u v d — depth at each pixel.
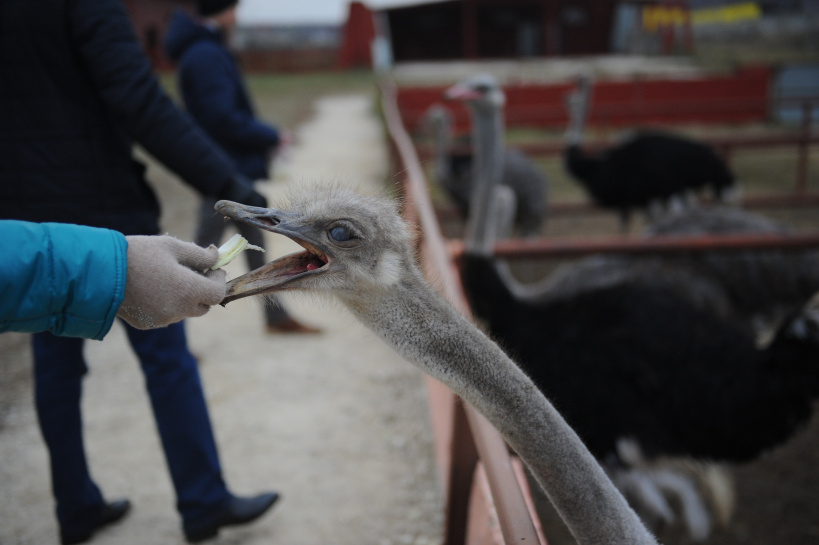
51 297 1.23
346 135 13.54
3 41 2.03
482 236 4.20
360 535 2.71
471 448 2.08
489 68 22.84
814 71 13.76
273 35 40.28
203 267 1.39
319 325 4.61
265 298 1.51
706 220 4.94
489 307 3.10
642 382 2.64
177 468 2.40
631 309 2.82
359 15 31.59
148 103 2.11
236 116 3.72
